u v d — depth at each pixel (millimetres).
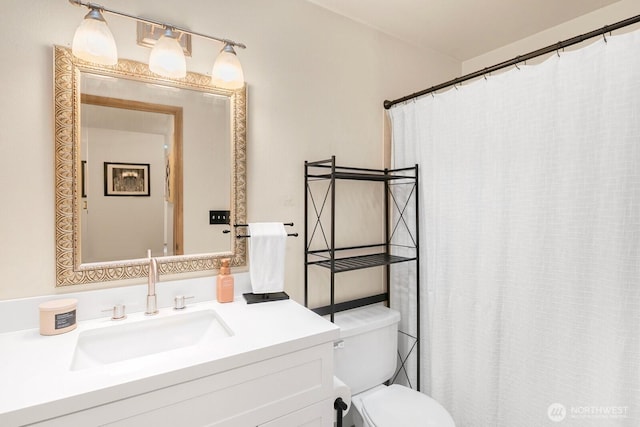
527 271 1396
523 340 1414
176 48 1178
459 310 1648
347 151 1848
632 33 1133
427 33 2039
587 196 1233
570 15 1852
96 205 1194
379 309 1893
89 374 787
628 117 1141
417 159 1848
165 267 1314
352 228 1894
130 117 1252
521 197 1413
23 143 1069
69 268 1137
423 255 1823
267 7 1549
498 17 1866
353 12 1805
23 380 762
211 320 1274
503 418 1486
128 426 757
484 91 1537
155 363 838
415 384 1875
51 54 1105
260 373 937
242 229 1483
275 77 1574
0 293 1049
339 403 1131
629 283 1149
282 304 1362
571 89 1267
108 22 1197
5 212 1050
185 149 1360
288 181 1622
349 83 1850
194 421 837
